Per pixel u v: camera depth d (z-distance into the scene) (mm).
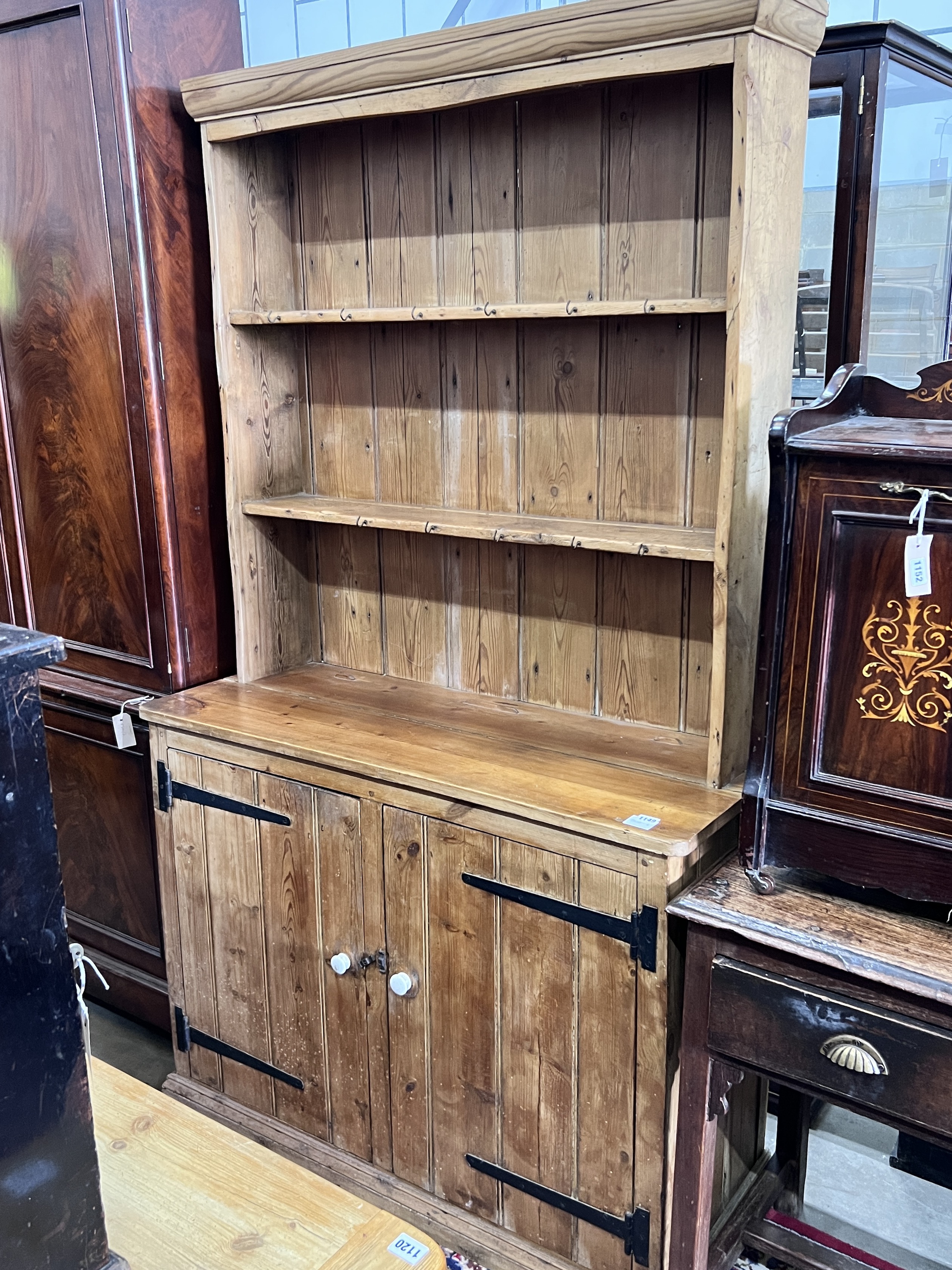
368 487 2689
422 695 2613
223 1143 1614
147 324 2490
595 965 1926
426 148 2385
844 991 1578
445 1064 2195
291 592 2812
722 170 2035
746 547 1998
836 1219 2305
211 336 2645
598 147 2162
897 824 1617
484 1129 2164
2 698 991
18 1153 1055
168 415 2570
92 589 2783
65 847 3051
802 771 1689
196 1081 2713
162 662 2684
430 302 2471
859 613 1596
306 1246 1421
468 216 2365
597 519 2350
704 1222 1860
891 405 1783
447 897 2115
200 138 2541
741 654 2039
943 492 1488
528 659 2523
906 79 2342
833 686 1640
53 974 1070
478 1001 2113
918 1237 2252
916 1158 2367
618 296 2213
